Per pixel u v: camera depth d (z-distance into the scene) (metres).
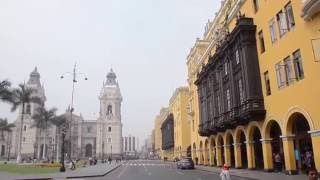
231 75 37.16
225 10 46.16
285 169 27.66
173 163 82.56
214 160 51.12
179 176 32.31
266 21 31.03
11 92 59.22
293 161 26.88
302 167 26.81
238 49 34.84
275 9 29.20
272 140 31.41
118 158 132.62
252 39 33.22
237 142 39.25
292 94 26.38
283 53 27.89
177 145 92.19
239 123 36.03
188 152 78.88
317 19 22.66
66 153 120.75
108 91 163.38
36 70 146.88
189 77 70.44
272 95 29.92
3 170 42.62
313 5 21.75
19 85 73.62
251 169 34.81
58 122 89.19
